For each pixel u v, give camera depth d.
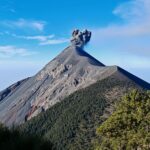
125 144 37.59
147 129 37.38
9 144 9.12
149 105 38.69
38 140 9.42
